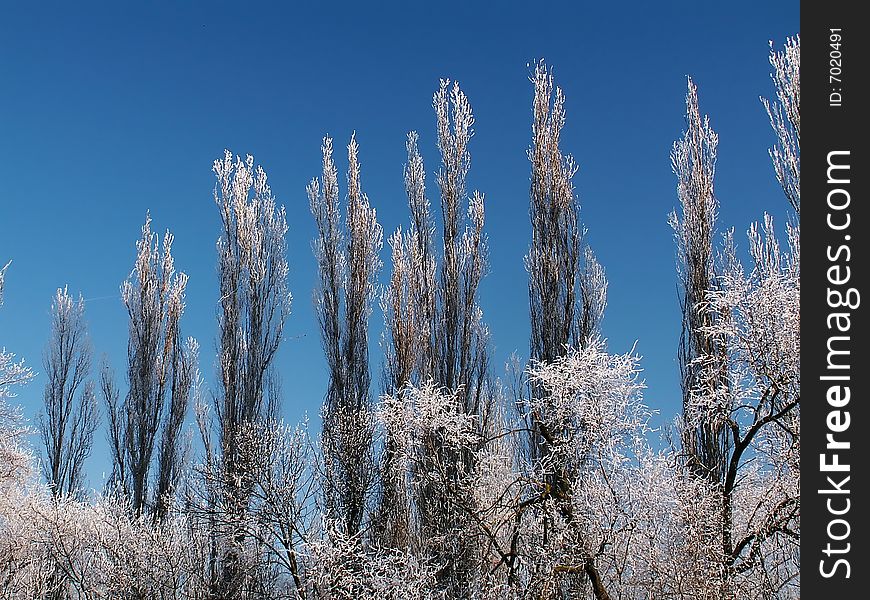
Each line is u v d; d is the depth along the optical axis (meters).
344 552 11.78
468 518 10.63
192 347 21.77
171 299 21.84
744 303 9.57
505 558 10.12
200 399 21.48
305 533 12.38
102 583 13.58
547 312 14.51
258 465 12.69
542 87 15.45
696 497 9.48
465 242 16.33
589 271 14.84
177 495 15.31
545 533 9.94
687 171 13.63
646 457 9.70
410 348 15.98
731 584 9.05
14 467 13.89
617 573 9.64
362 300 16.36
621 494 9.63
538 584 9.62
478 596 10.48
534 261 14.84
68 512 14.30
